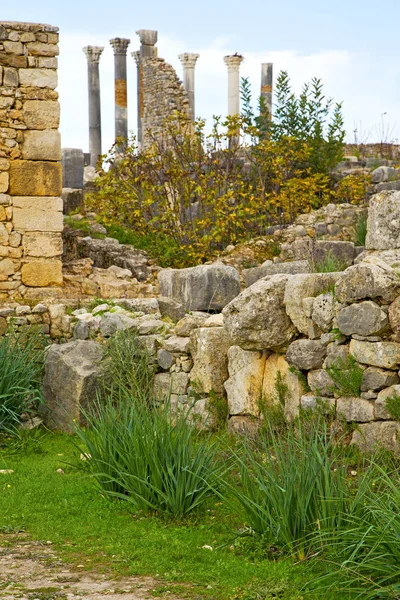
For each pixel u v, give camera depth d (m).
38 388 10.42
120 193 18.03
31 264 13.72
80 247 15.65
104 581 5.45
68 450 9.16
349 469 7.38
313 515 5.84
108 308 11.24
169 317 11.69
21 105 13.58
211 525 6.59
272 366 8.78
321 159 19.77
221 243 17.19
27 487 7.67
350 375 7.64
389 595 4.88
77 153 19.53
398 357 7.37
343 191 18.19
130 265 15.50
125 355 9.89
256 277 13.61
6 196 13.55
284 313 8.52
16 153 13.59
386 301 7.43
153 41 31.08
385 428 7.38
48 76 13.65
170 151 18.41
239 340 8.61
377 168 18.45
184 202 17.50
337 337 7.87
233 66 30.41
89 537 6.39
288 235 16.38
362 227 16.12
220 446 8.42
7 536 6.43
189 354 9.75
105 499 7.28
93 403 9.87
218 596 5.17
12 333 10.80
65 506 7.11
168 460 6.95
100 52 31.91
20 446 9.21
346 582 5.07
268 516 5.94
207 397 9.46
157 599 5.11
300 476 5.87
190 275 12.24
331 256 13.82
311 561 5.55
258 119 20.41
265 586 5.27
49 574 5.58
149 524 6.65
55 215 13.78
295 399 8.36
